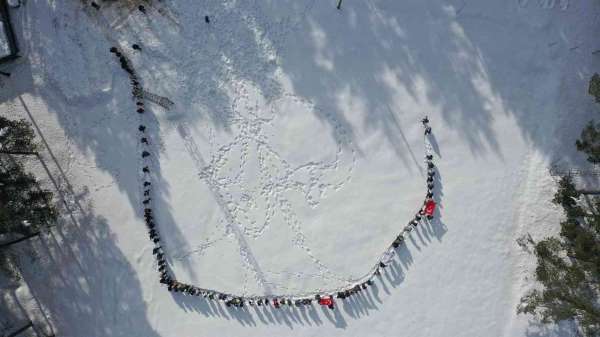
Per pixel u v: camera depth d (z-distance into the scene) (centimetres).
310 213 2172
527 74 2103
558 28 2100
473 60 2125
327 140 2172
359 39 2166
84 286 2214
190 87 2211
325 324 2150
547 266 1942
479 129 2114
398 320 2125
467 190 2109
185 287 2178
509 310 2086
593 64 2084
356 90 2164
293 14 2180
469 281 2103
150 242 2203
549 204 2067
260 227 2188
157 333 2192
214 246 2197
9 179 1994
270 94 2188
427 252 2122
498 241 2095
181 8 2208
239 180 2195
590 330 1906
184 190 2208
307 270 2166
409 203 2131
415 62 2145
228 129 2200
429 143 2130
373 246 2141
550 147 2083
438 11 2134
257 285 2177
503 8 2116
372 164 2155
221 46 2200
